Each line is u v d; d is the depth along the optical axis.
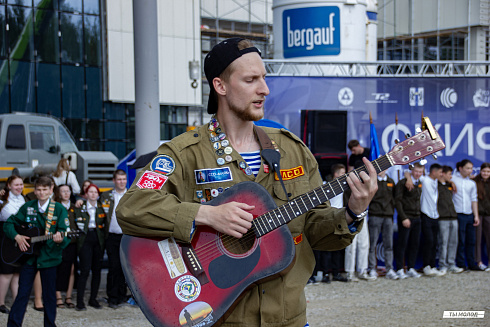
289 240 2.42
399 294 7.97
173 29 22.95
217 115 2.59
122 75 22.02
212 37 24.70
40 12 20.61
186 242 2.39
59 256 6.05
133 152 9.26
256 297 2.40
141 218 2.37
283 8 11.09
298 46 10.95
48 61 20.78
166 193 2.44
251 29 25.64
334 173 8.64
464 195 9.91
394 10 24.19
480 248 10.17
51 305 6.00
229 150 2.51
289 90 9.45
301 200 2.46
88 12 21.52
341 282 8.91
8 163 11.61
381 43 24.72
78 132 21.31
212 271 2.39
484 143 10.01
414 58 23.98
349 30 10.90
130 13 22.22
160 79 22.69
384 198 9.13
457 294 7.95
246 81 2.45
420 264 9.82
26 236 5.88
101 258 7.64
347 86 9.60
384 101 9.70
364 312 6.88
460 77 9.89
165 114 22.91
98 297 8.19
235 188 2.44
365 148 9.38
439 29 22.95
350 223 2.44
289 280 2.44
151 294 2.39
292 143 2.61
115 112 22.09
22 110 20.27
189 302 2.37
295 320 2.42
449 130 9.91
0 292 7.16
